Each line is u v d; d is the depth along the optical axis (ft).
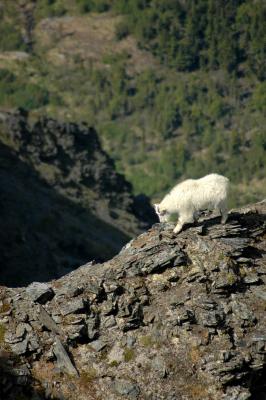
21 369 279.08
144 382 282.97
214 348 291.38
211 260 314.35
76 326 294.25
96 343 293.64
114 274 310.45
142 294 305.12
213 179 320.09
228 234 325.21
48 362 285.23
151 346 291.79
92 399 277.85
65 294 303.27
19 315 294.66
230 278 309.63
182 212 322.55
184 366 286.66
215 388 282.56
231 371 285.23
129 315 298.15
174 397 279.49
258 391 296.71
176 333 294.46
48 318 295.89
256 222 344.90
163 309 300.81
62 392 277.85
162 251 315.37
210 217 333.83
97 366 287.28
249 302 308.81
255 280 314.76
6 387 274.36
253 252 329.72
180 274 310.86
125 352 290.35
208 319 296.71
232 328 299.79
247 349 293.64
